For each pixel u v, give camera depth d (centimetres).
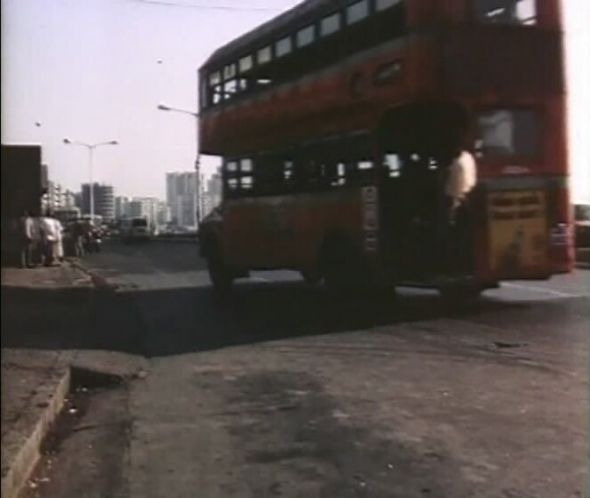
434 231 1421
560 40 1388
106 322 1502
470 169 1340
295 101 1645
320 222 1587
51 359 1034
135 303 1856
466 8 1319
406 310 1490
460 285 1383
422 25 1298
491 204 1355
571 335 1155
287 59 1678
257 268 1867
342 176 1509
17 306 1634
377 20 1392
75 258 4066
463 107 1324
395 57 1347
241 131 1891
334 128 1529
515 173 1366
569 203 1397
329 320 1431
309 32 1592
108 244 6950
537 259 1377
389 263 1422
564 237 1389
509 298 1596
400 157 1434
